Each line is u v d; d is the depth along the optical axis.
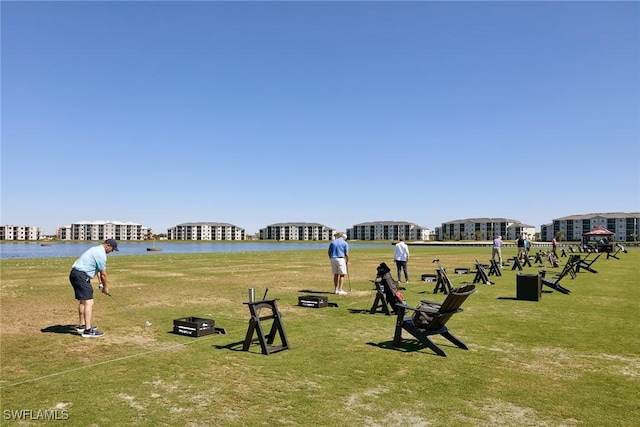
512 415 5.52
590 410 5.66
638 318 11.54
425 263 34.25
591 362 7.69
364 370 7.24
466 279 21.38
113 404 5.86
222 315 12.08
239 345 8.84
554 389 6.40
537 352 8.30
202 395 6.17
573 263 17.97
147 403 5.89
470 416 5.49
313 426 5.22
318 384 6.61
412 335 8.88
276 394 6.20
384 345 8.83
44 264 32.34
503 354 8.17
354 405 5.82
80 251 89.62
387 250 67.88
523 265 29.61
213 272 25.27
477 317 11.68
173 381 6.73
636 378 6.87
